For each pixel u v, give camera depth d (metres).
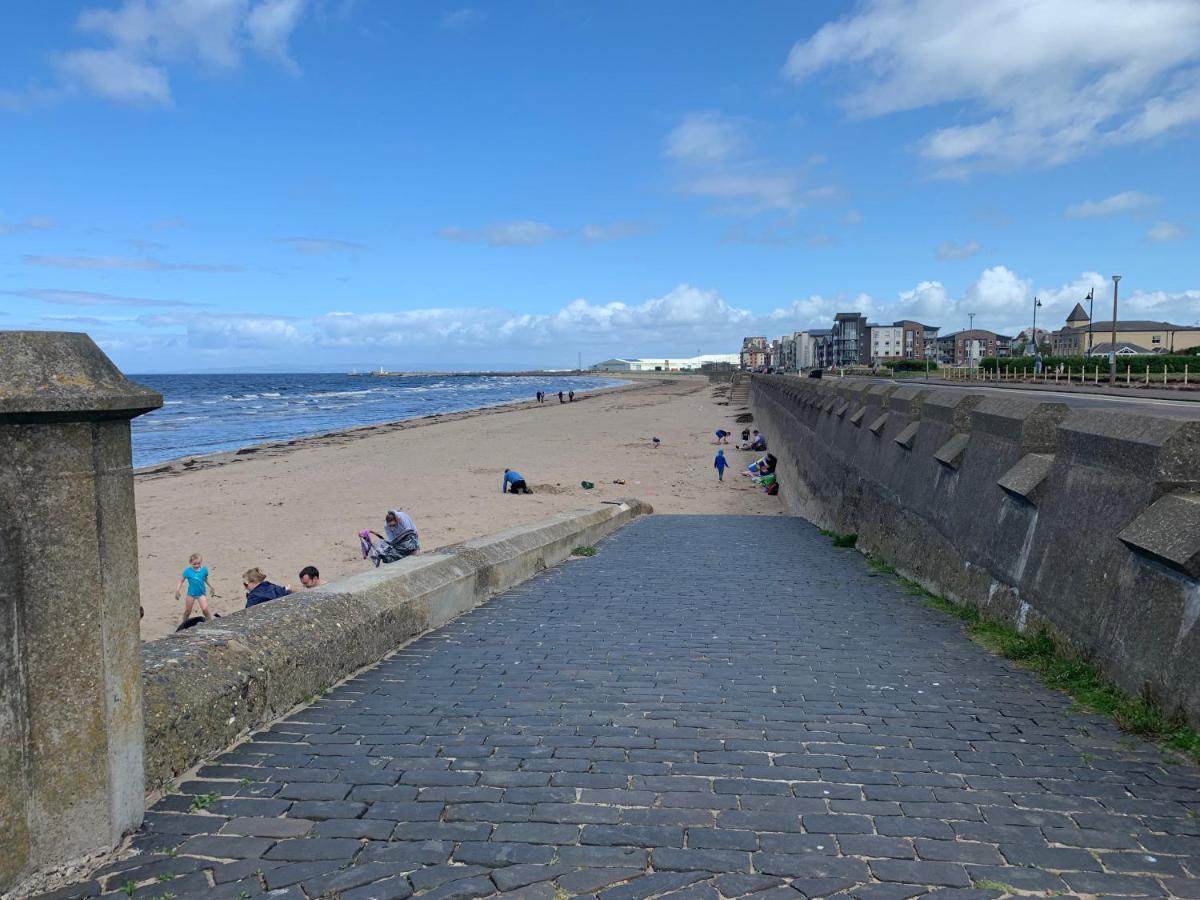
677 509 24.61
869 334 174.38
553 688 5.49
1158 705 4.51
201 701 4.12
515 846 3.24
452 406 96.81
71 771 3.08
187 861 3.15
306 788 3.79
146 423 69.00
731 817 3.47
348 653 5.80
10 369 2.89
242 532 20.94
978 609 7.67
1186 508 4.51
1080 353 112.31
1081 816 3.45
